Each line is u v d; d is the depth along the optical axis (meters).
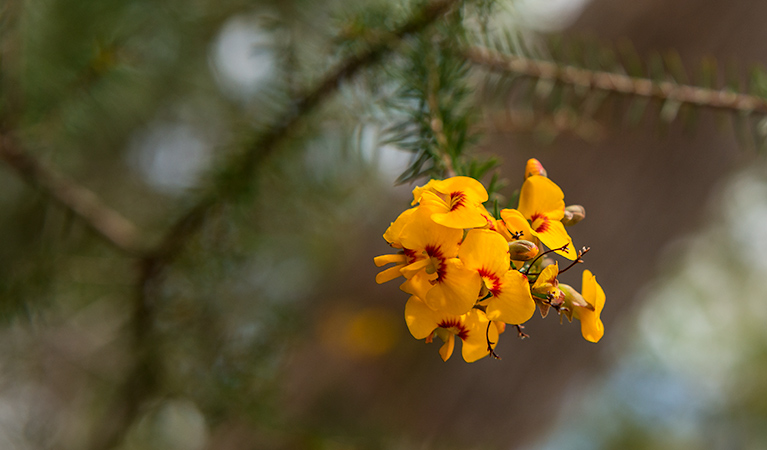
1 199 0.63
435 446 0.65
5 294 0.42
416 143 0.33
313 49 0.39
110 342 0.63
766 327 1.75
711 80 0.35
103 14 0.53
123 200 0.80
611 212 0.65
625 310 0.71
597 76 0.35
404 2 0.35
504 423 0.70
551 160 0.65
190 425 0.56
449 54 0.34
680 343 1.74
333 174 0.48
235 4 0.64
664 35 0.61
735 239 1.61
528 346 0.69
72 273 0.46
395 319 0.74
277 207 0.47
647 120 0.59
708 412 1.80
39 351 0.61
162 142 0.82
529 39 0.38
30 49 0.44
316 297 0.78
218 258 0.43
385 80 0.35
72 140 0.48
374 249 0.76
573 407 0.90
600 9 0.64
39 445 0.61
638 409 1.76
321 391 0.70
